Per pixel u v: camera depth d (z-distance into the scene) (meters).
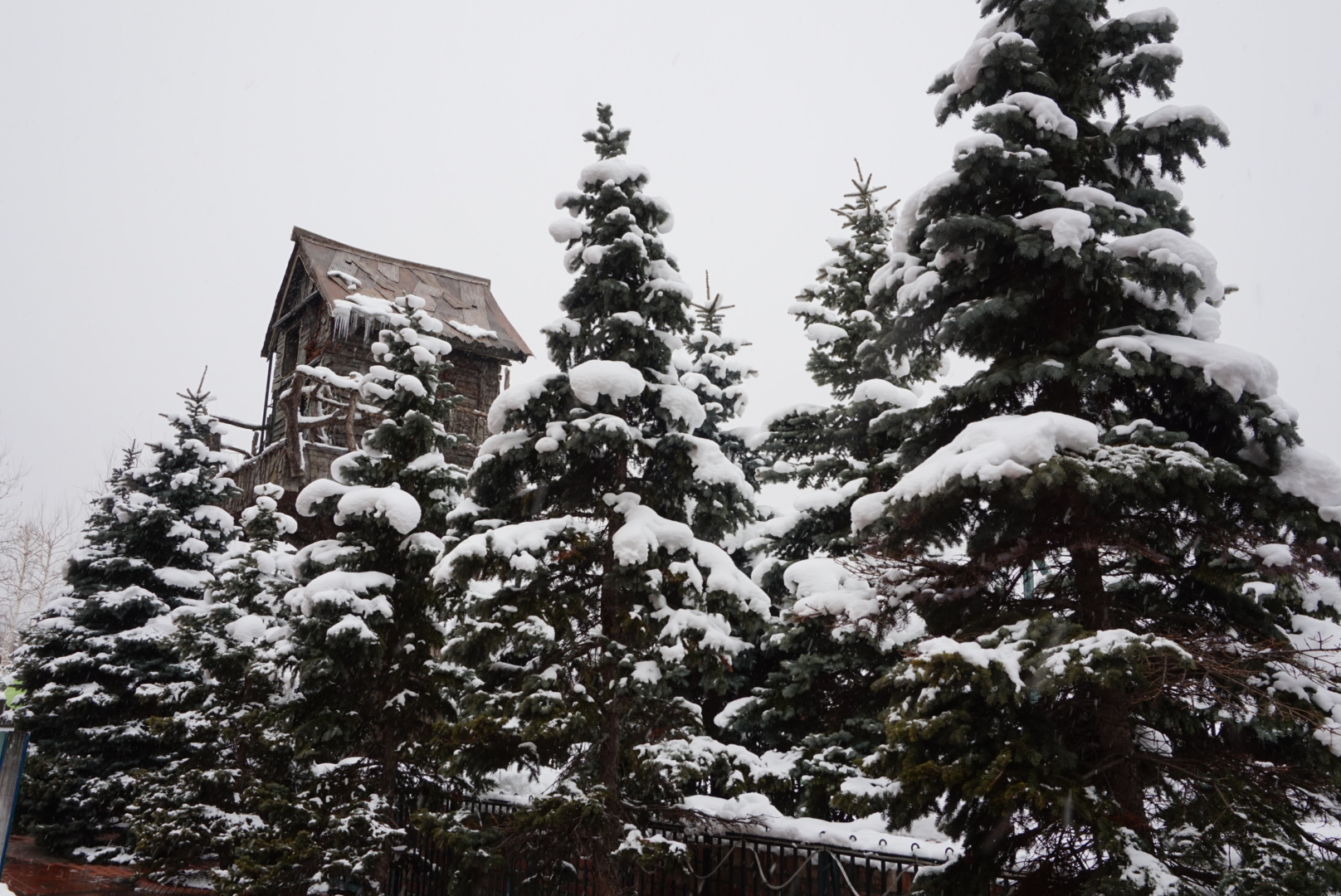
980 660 5.93
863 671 11.56
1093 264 7.09
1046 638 6.34
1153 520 7.15
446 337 26.73
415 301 13.06
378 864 10.68
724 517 10.16
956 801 6.40
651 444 10.34
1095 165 7.91
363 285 27.17
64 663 16.30
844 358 14.67
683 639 9.62
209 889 13.31
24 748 8.73
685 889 9.86
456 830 9.02
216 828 12.10
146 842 11.73
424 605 11.76
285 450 21.77
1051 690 5.82
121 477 19.61
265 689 13.59
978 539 7.53
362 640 10.71
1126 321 7.77
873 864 8.36
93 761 15.69
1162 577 7.45
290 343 28.64
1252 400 6.69
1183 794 6.59
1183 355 6.80
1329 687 6.02
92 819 15.80
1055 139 7.55
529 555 9.46
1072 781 5.94
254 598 14.66
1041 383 7.87
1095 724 6.91
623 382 9.69
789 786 9.38
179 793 12.45
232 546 16.30
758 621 9.53
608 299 10.34
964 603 7.86
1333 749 5.74
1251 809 6.01
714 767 9.25
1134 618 7.30
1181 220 7.93
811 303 15.16
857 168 15.12
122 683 16.73
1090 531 6.98
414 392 12.48
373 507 11.55
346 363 25.36
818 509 13.33
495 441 10.19
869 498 7.66
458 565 9.47
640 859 8.58
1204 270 6.95
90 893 12.94
